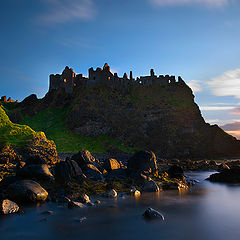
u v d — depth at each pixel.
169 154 102.12
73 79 137.25
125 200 19.02
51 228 12.00
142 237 10.81
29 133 45.69
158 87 135.50
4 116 50.75
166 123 113.62
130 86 135.88
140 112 117.62
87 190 21.77
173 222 13.09
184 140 108.75
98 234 11.16
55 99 130.62
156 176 28.44
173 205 17.38
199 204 17.80
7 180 21.97
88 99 119.00
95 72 130.88
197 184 30.75
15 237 10.88
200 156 102.81
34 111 124.12
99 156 89.12
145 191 23.48
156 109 119.06
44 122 116.50
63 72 136.62
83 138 106.38
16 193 17.30
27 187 17.73
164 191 23.92
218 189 25.95
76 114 113.75
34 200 17.41
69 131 109.69
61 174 23.52
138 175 27.02
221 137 111.62
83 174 25.30
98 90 124.38
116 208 16.22
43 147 42.41
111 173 28.98
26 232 11.50
